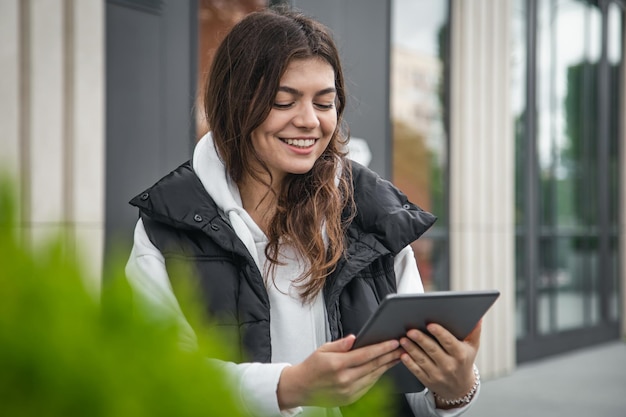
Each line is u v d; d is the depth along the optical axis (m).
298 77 1.50
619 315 10.85
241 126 1.53
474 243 7.64
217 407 0.43
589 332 10.06
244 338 1.50
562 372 8.23
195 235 1.54
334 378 1.28
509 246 7.99
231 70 1.54
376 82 6.33
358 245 1.58
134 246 1.56
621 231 10.80
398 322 1.28
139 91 4.68
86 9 4.28
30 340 0.38
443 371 1.37
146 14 4.72
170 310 0.51
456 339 1.35
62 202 4.21
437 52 7.43
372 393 0.57
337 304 1.56
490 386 7.36
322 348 1.30
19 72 4.04
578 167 9.78
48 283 0.39
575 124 9.71
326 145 1.58
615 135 10.70
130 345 0.41
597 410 6.34
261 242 1.59
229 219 1.57
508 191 7.95
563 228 9.51
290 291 1.57
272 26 1.52
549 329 9.30
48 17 4.14
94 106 4.32
